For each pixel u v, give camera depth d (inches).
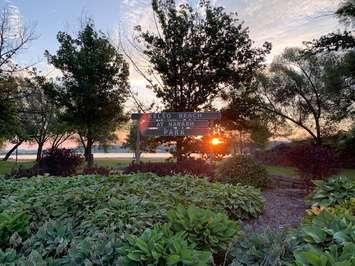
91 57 963.3
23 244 148.8
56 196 244.1
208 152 840.9
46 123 1439.5
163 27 898.1
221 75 861.2
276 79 1342.3
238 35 888.3
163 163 578.6
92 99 933.8
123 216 192.4
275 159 1160.8
